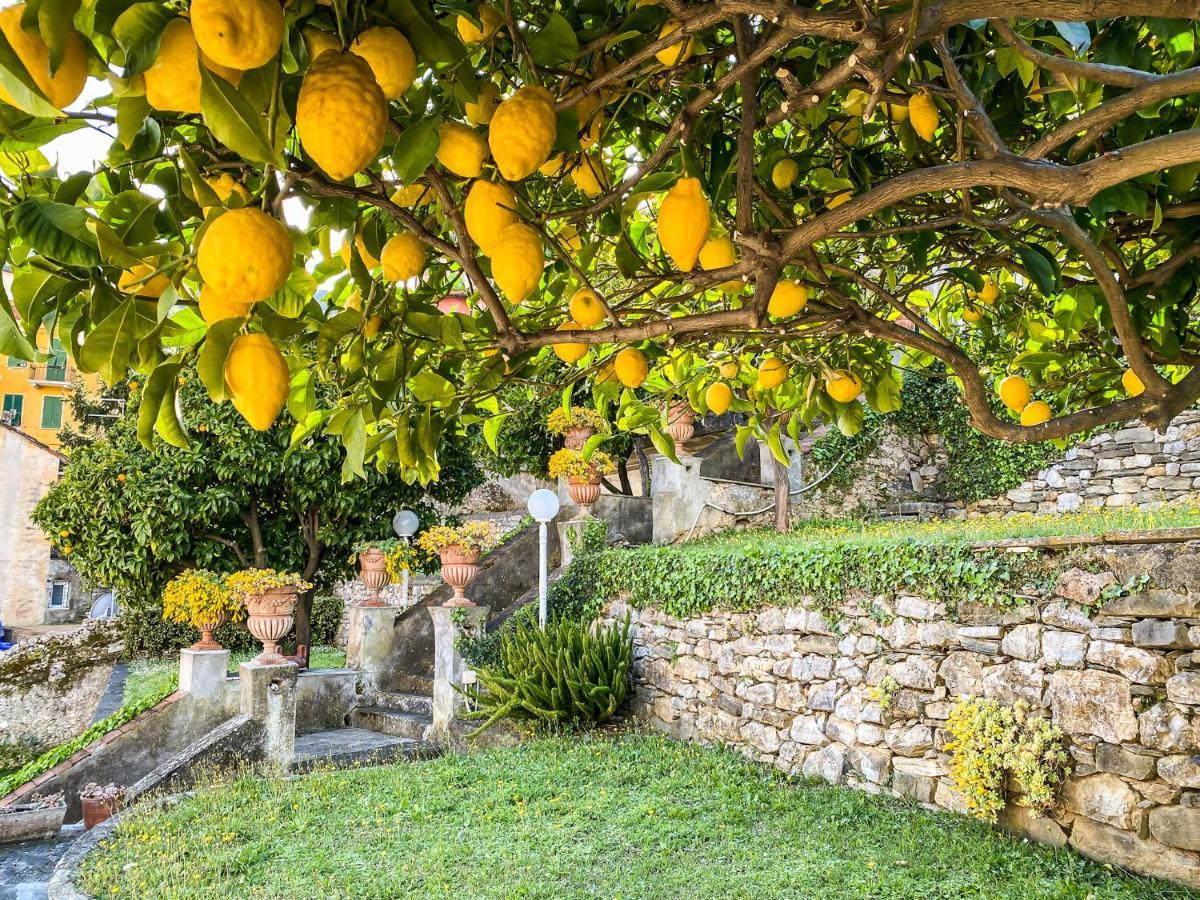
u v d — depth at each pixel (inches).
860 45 38.1
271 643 282.4
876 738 210.5
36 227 34.4
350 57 29.4
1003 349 108.3
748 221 47.8
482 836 190.4
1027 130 74.3
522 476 599.2
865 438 409.1
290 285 51.9
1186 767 151.6
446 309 68.6
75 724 392.8
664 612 285.1
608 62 45.2
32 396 1051.9
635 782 224.7
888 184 46.1
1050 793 167.6
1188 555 156.3
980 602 192.1
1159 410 62.1
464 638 300.2
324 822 205.2
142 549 324.2
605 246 75.9
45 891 198.4
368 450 65.9
